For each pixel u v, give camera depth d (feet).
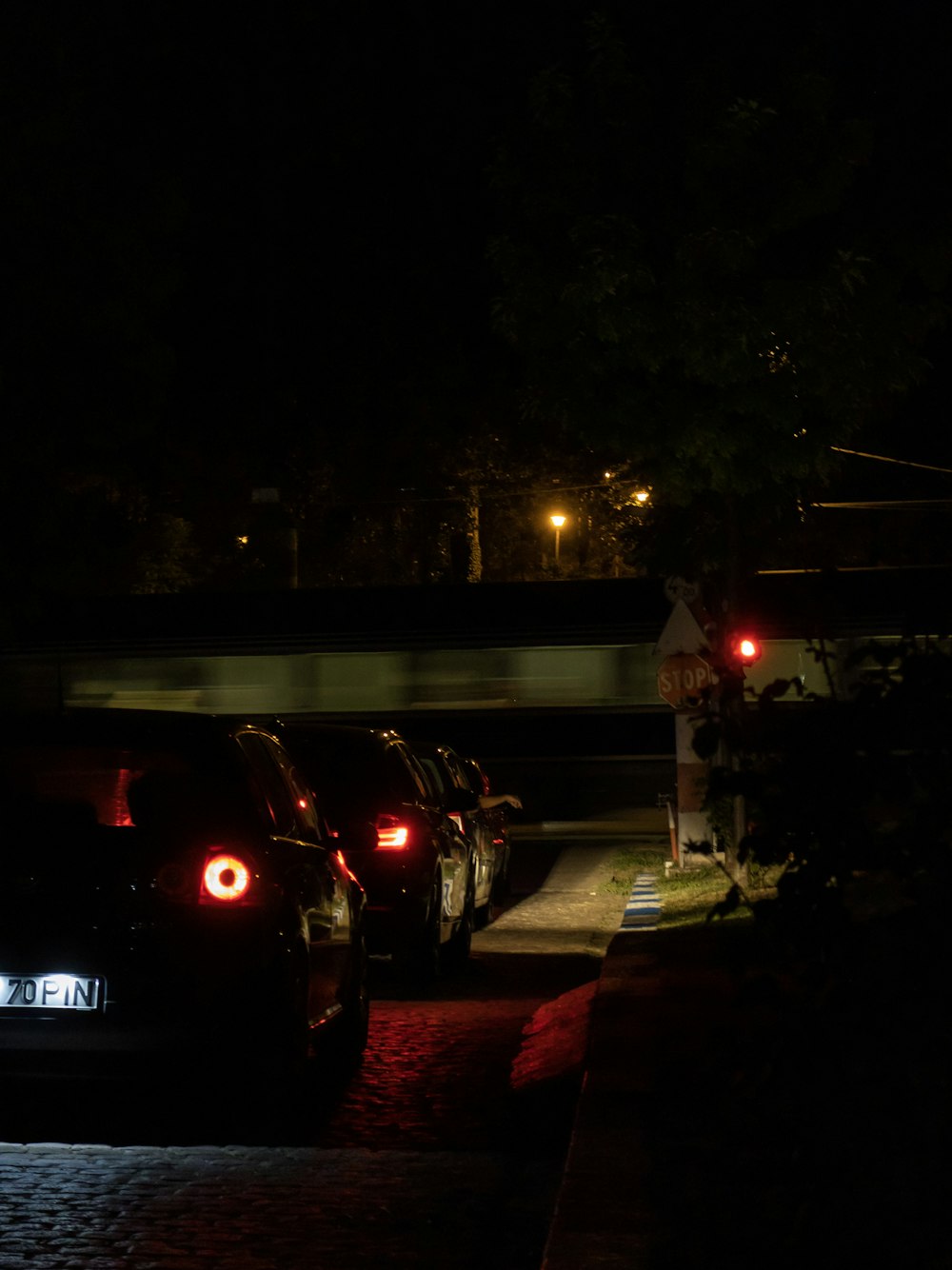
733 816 57.98
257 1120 26.17
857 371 55.11
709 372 54.08
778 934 15.97
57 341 76.79
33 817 25.79
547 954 52.95
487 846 60.90
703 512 59.52
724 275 54.75
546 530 200.85
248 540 171.53
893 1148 14.40
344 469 175.63
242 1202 22.02
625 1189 19.56
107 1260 19.52
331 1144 25.52
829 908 15.72
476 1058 33.22
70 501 80.12
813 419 56.75
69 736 27.45
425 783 49.16
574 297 54.29
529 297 57.11
